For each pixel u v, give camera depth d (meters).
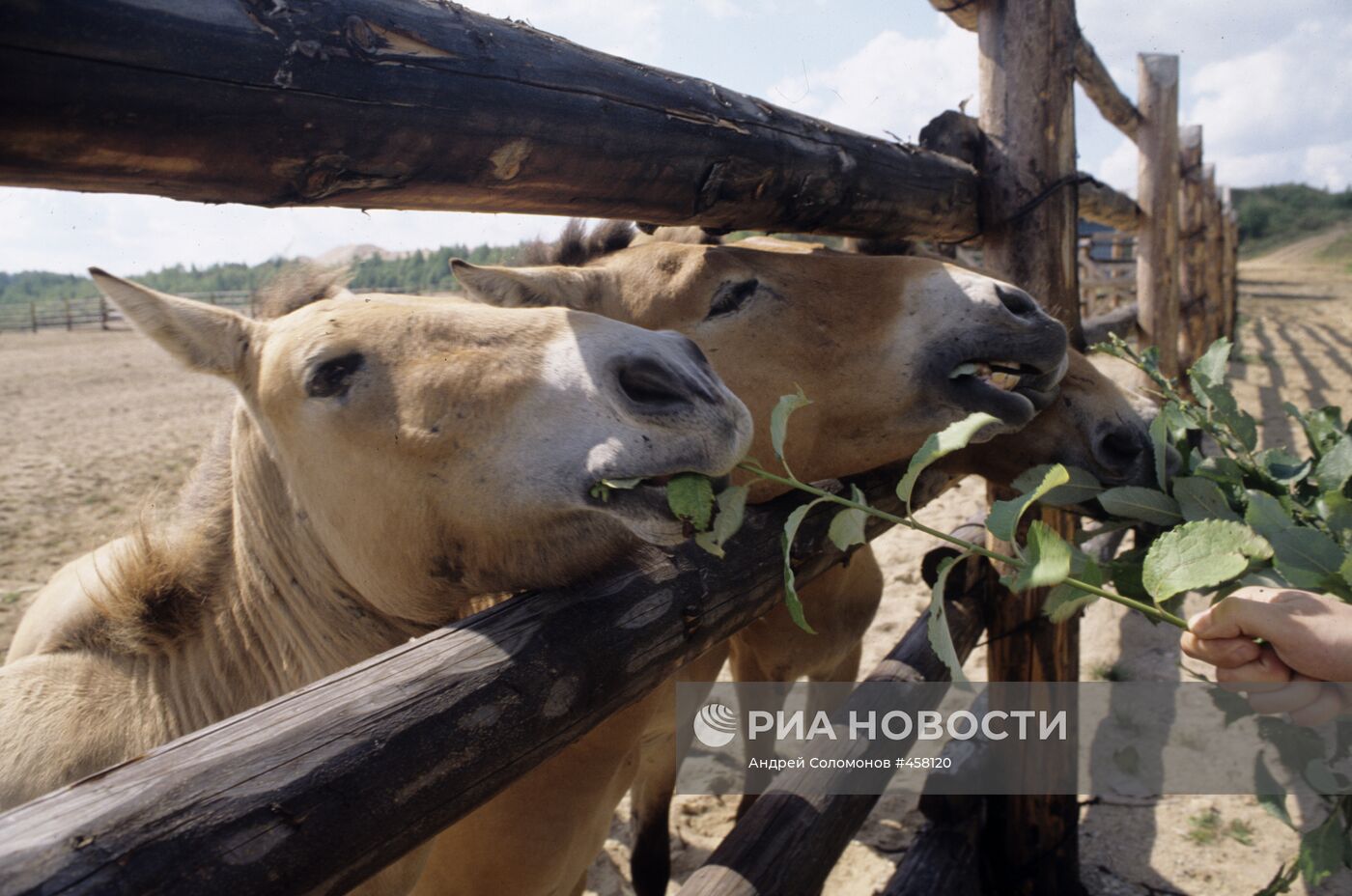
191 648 1.93
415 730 1.11
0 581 5.41
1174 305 7.12
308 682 1.89
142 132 1.07
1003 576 1.44
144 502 2.08
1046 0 2.75
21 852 0.79
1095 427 2.38
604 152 1.64
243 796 0.93
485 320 1.58
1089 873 3.42
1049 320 2.10
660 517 1.41
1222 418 2.25
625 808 4.04
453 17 1.39
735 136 1.93
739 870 1.99
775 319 2.13
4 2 0.92
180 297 1.76
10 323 32.78
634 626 1.51
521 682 1.27
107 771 0.92
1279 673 1.45
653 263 2.18
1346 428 2.21
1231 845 3.54
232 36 1.09
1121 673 4.74
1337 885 3.32
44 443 9.78
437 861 2.13
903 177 2.51
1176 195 6.98
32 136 1.00
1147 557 1.39
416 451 1.52
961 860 2.90
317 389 1.59
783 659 3.21
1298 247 59.47
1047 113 2.79
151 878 0.83
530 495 1.45
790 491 2.22
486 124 1.41
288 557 1.86
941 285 2.14
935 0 2.92
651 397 1.43
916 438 2.17
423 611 1.76
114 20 1.00
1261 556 1.34
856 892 3.38
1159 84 6.71
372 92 1.25
